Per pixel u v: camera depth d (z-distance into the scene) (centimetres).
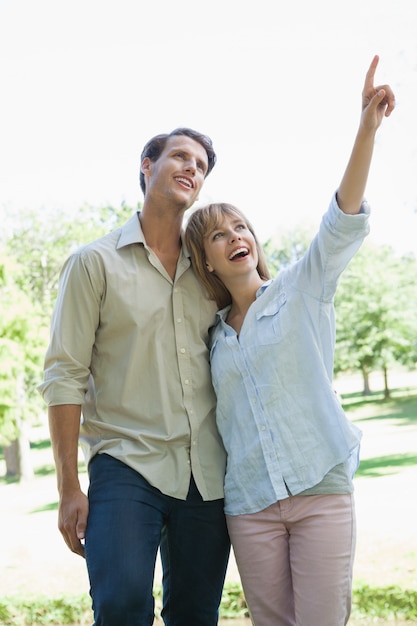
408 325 2059
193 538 223
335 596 209
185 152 240
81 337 226
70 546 217
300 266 223
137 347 226
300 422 215
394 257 2061
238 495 220
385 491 1133
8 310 1459
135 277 230
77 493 219
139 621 201
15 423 1525
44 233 1802
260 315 225
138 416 224
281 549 217
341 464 215
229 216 236
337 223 209
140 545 208
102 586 201
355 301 2080
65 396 222
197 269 237
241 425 221
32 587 764
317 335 219
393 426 1788
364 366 2194
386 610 600
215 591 229
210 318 237
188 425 225
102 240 235
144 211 243
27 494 1478
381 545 783
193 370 229
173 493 220
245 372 222
